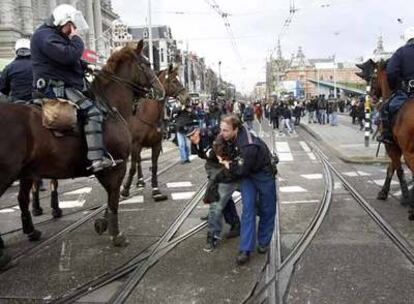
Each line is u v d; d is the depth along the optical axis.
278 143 22.95
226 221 7.16
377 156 15.28
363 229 7.42
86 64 6.49
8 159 5.32
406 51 7.37
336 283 5.37
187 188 11.24
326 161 15.60
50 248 6.88
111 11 68.75
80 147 5.99
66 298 5.13
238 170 5.98
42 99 5.81
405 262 5.97
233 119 6.07
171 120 15.98
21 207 7.10
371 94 9.52
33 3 42.00
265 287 5.29
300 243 6.77
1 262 5.98
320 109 38.50
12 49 36.97
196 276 5.70
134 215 8.71
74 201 10.13
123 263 6.19
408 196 8.79
